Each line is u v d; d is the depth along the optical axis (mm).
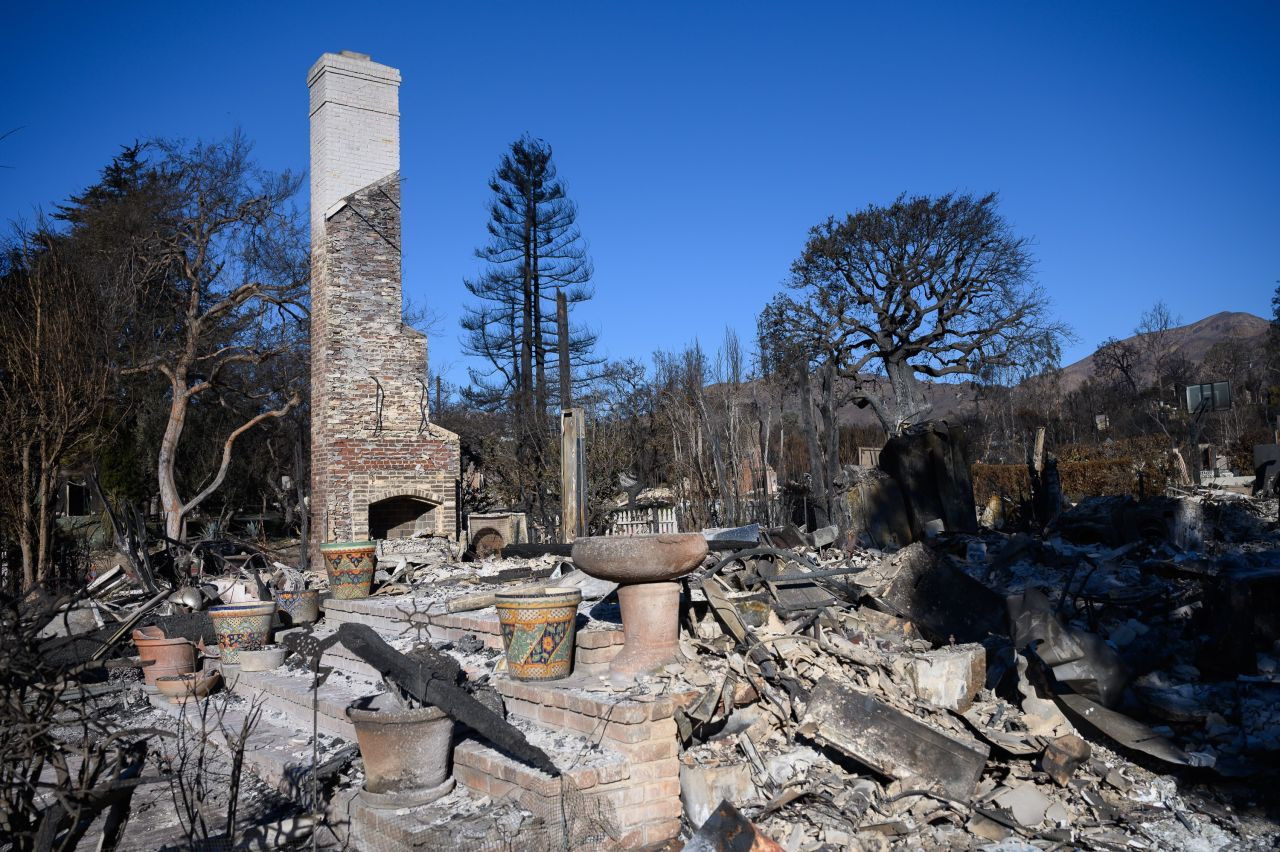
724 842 4109
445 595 10477
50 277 13469
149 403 26516
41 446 11781
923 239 37781
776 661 7066
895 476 12109
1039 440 12688
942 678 6844
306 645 9297
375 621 9594
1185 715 6535
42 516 11578
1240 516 11086
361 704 7059
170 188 25547
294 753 6949
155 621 9867
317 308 17625
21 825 4070
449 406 38656
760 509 12656
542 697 6562
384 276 17719
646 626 6824
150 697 9164
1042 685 6938
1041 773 6246
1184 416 34000
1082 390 53812
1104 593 8258
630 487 21875
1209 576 7668
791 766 6312
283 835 5766
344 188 17484
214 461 29016
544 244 40750
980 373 38094
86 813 4477
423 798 5699
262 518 28125
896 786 6125
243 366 28922
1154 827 5766
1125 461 19734
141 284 23406
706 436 13625
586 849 5395
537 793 5426
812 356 37062
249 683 8781
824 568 9000
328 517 16969
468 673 7309
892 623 7980
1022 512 12656
